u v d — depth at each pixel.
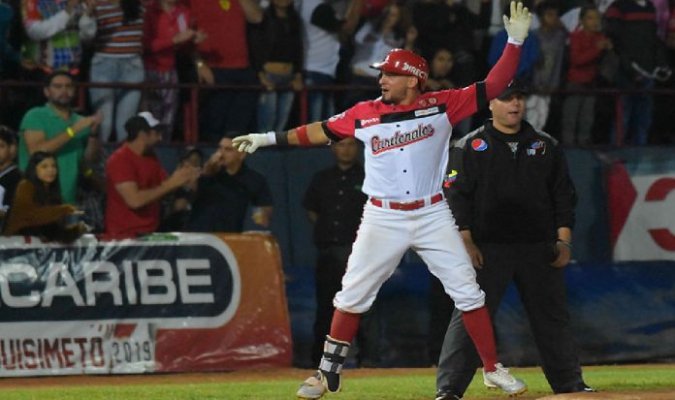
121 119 43.09
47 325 36.12
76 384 33.69
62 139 38.06
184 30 43.53
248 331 37.62
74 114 39.16
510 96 25.20
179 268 37.38
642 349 42.22
